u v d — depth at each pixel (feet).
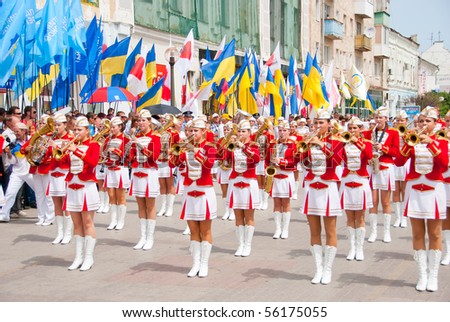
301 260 36.35
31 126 51.39
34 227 47.78
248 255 37.68
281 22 141.28
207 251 32.32
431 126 29.45
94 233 34.24
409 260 36.32
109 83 67.21
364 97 94.07
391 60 224.94
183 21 97.76
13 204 50.67
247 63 68.90
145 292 29.40
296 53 150.10
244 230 37.86
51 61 53.47
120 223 47.06
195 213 31.68
